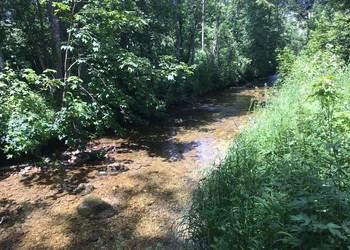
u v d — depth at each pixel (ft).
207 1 71.87
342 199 7.15
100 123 24.49
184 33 63.10
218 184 12.53
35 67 35.70
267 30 91.45
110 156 23.21
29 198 16.40
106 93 25.38
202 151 24.30
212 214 10.94
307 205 7.24
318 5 85.46
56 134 21.59
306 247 6.66
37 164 20.94
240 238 9.05
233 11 95.61
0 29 33.22
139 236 12.96
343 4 45.29
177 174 19.60
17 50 34.50
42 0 25.93
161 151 24.53
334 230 5.78
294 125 15.78
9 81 21.86
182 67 28.30
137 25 25.31
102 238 12.94
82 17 22.48
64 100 22.15
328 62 28.66
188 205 15.47
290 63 41.09
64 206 15.57
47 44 36.47
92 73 25.84
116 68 25.99
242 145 15.72
